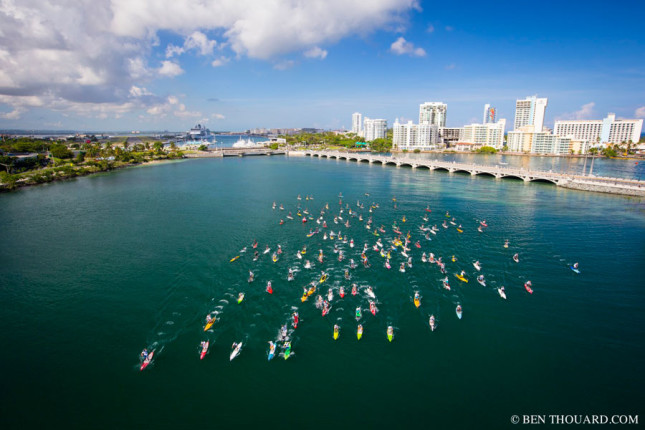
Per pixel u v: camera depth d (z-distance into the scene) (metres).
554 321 65.06
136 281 79.69
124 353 57.31
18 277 82.00
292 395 49.62
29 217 130.50
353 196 166.00
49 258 92.44
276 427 45.00
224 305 69.75
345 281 78.25
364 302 70.25
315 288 75.12
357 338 60.28
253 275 81.00
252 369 53.94
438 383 51.47
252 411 47.22
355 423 45.47
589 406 47.81
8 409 47.44
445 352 57.34
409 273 81.81
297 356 56.44
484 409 47.38
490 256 91.56
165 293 74.50
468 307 69.06
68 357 56.56
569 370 53.81
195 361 55.53
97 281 79.88
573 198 158.38
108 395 49.62
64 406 47.97
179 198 162.88
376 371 53.62
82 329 63.22
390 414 46.72
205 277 80.94
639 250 95.50
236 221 124.00
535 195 166.12
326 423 45.47
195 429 44.81
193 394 49.78
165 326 63.84
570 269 84.50
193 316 66.50
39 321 65.56
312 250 95.62
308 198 161.75
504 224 118.44
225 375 52.91
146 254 94.50
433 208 140.88
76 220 126.38
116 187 191.88
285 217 128.75
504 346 58.72
